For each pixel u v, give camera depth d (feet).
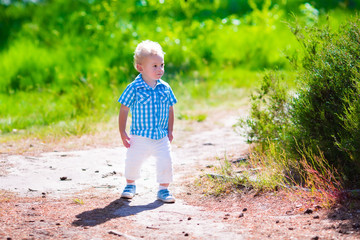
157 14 48.65
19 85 39.11
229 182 16.65
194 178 17.81
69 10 55.52
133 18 47.88
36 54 42.19
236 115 29.86
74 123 27.48
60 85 38.65
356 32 16.60
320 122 16.11
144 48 15.43
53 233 12.24
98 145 23.57
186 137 25.61
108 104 31.86
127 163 15.52
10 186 16.98
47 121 29.27
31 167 19.48
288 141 17.25
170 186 17.11
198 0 57.16
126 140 15.53
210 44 47.91
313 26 19.25
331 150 15.74
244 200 15.14
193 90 37.11
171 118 16.21
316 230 11.85
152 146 15.30
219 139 24.68
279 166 16.85
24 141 24.59
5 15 56.95
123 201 15.34
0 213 13.96
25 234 12.13
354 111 14.24
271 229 12.25
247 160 19.26
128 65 40.01
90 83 33.53
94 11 47.03
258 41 47.57
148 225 12.98
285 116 18.89
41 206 14.78
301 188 14.85
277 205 14.25
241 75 41.52
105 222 13.21
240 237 11.82
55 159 20.80
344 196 13.69
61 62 41.60
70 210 14.37
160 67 15.46
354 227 11.71
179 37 46.68
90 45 44.16
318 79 16.20
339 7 59.00
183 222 13.21
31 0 58.54
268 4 51.44
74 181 17.78
